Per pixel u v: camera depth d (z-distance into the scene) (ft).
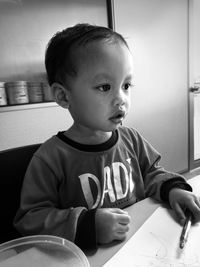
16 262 1.25
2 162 2.14
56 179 1.96
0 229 2.07
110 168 2.09
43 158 1.96
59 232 1.50
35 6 5.38
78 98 1.75
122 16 6.39
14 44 5.24
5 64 5.20
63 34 1.86
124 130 2.42
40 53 5.53
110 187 2.06
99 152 2.06
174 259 1.27
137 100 6.97
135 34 6.68
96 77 1.63
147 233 1.50
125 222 1.52
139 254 1.32
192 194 1.86
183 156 8.38
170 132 7.88
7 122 5.13
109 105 1.68
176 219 1.66
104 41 1.65
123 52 1.66
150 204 1.91
